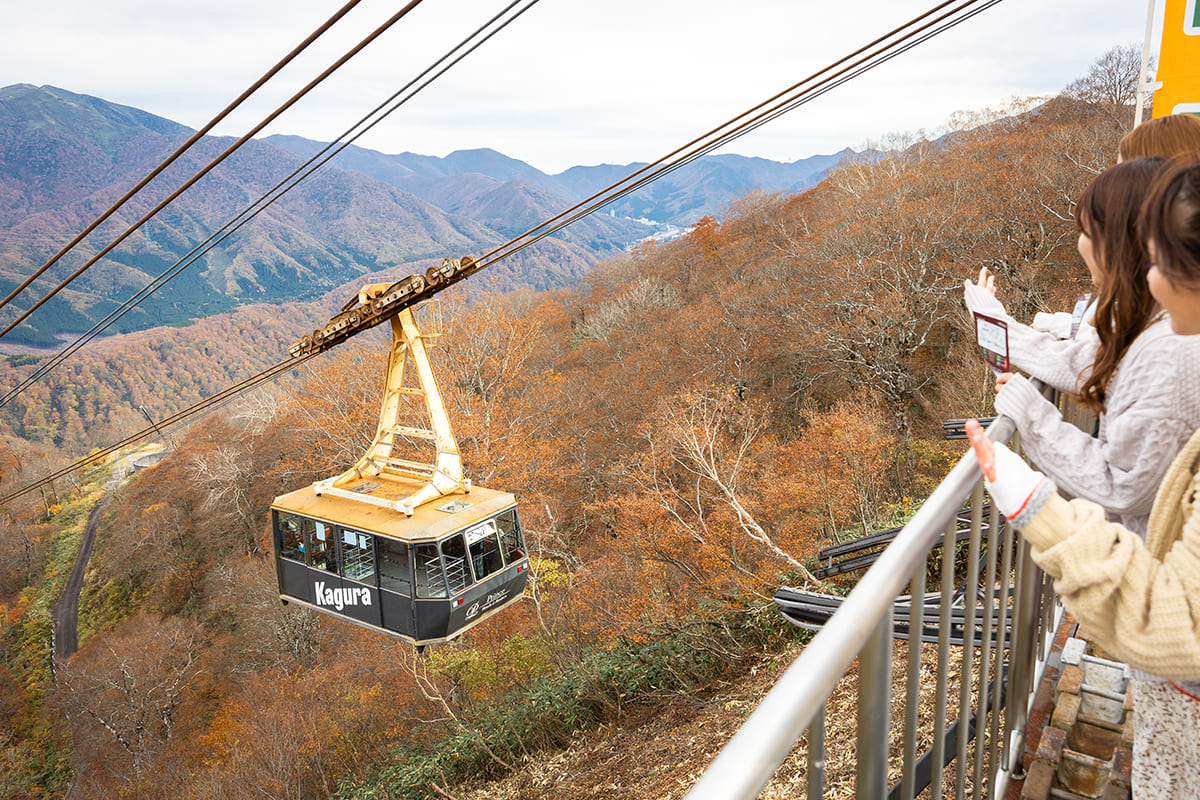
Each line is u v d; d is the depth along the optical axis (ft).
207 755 105.81
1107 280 4.59
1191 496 3.87
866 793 3.76
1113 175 4.56
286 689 100.22
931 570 30.48
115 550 196.65
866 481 65.82
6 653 187.62
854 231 132.16
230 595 149.38
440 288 43.86
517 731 58.85
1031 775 7.59
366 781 69.92
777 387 121.60
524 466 102.63
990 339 6.67
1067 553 3.52
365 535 40.98
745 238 233.14
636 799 38.99
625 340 167.02
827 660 2.90
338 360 127.75
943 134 225.35
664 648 55.42
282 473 148.05
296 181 40.86
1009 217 115.34
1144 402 4.37
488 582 42.16
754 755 2.42
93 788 119.34
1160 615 3.38
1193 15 13.69
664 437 72.13
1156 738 5.05
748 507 58.39
